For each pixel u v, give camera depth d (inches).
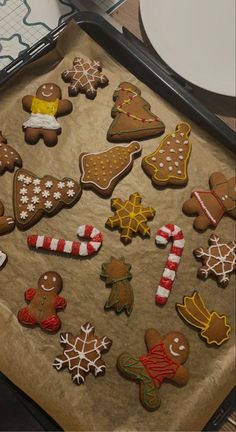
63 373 15.6
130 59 18.7
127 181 17.9
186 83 18.6
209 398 15.4
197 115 18.0
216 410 15.2
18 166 17.7
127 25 19.4
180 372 15.6
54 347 15.9
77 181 17.7
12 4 19.7
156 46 18.6
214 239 17.1
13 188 17.4
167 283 16.5
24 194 17.2
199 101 18.3
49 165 17.9
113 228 17.2
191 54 18.6
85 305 16.4
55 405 15.1
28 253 16.9
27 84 18.8
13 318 16.2
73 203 17.4
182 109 18.4
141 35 19.3
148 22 18.9
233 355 16.0
